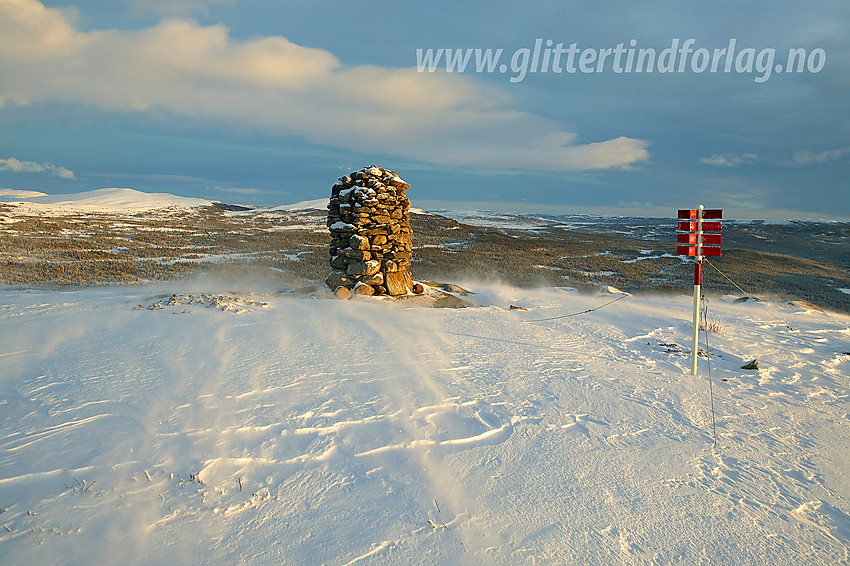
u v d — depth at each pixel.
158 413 5.56
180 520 3.64
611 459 5.05
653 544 3.69
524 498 4.24
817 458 5.29
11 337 8.74
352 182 17.06
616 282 31.91
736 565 3.50
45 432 4.99
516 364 8.45
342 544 3.50
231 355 8.08
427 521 3.83
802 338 11.54
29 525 3.48
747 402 7.00
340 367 7.71
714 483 4.66
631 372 8.30
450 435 5.45
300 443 5.02
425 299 16.00
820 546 3.77
